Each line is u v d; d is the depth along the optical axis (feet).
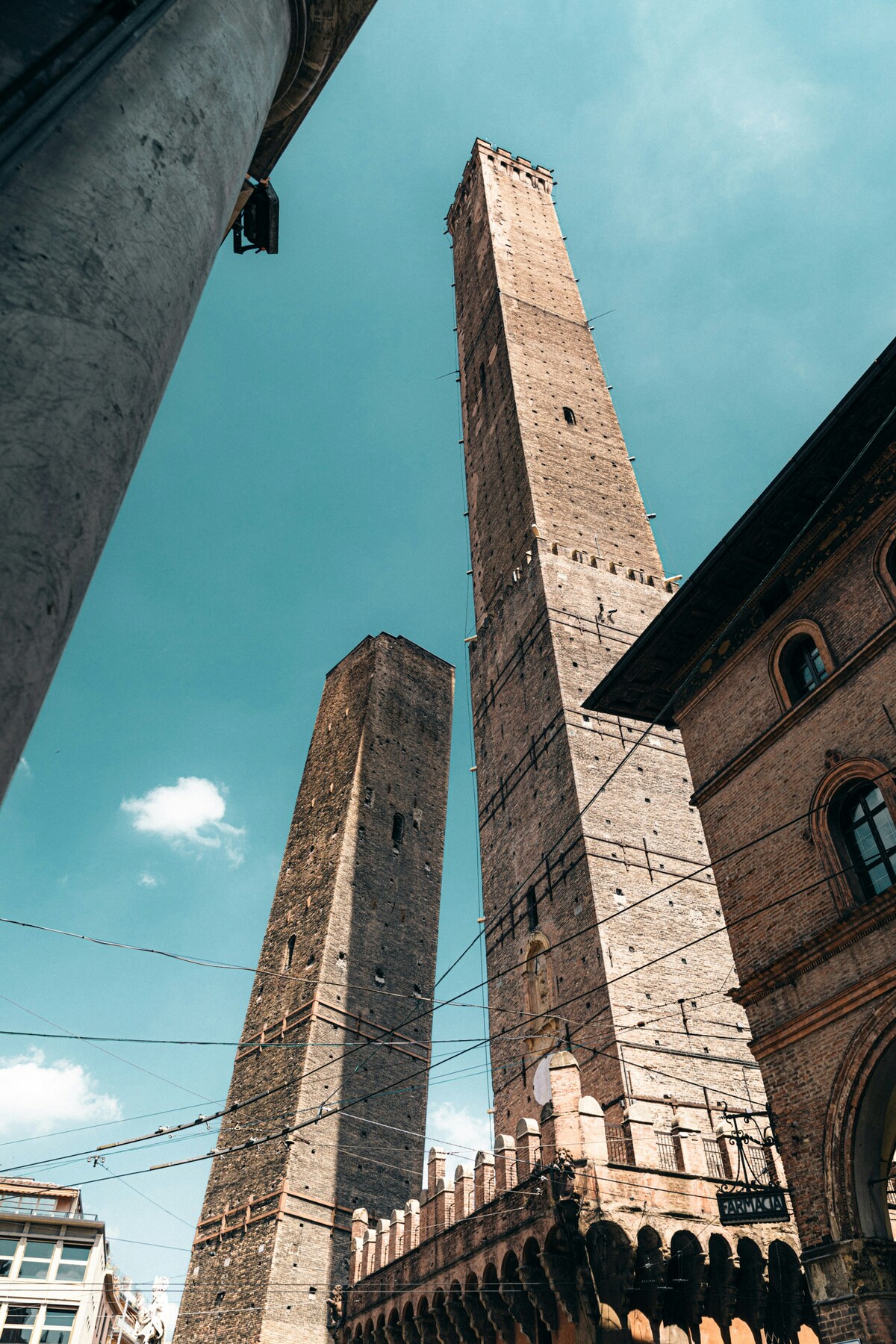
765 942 57.31
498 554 144.56
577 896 95.09
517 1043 98.73
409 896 185.57
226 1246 136.15
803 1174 49.98
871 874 53.06
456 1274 79.36
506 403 159.74
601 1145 67.21
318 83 23.03
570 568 127.54
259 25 16.30
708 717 68.95
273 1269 124.77
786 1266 68.64
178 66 13.05
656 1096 80.02
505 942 107.86
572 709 108.88
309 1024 153.28
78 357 9.50
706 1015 88.48
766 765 61.52
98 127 11.06
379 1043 159.63
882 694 54.13
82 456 9.29
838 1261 46.29
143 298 10.77
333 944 165.07
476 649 142.20
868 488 59.16
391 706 214.90
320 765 213.46
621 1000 85.40
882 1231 46.73
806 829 56.80
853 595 58.44
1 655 7.92
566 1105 68.44
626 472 151.23
